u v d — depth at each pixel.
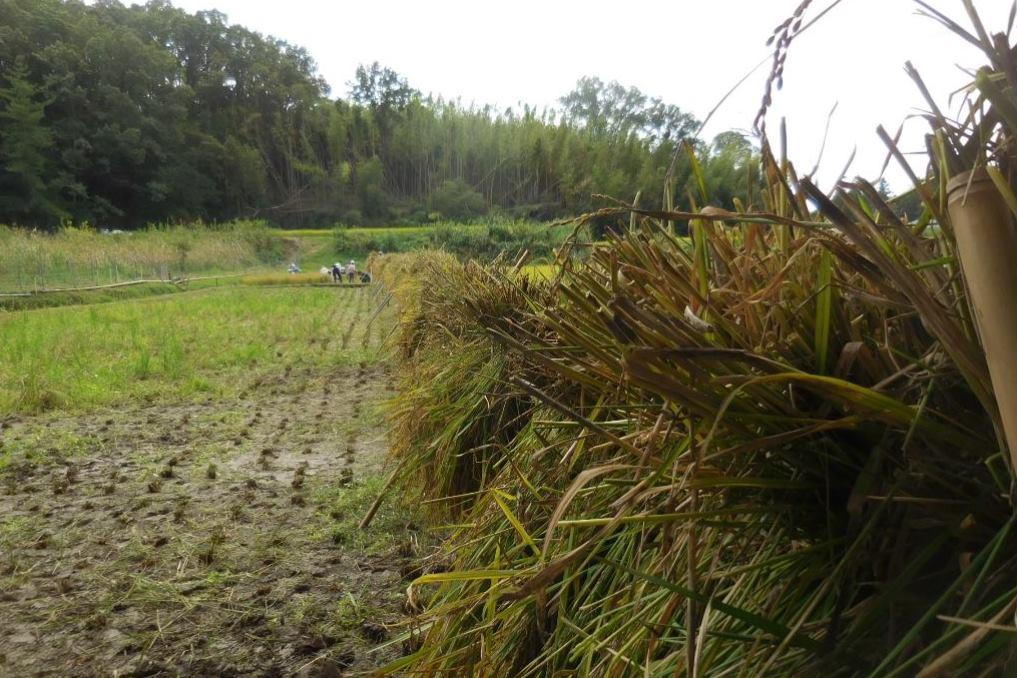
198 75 99.69
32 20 79.19
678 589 0.78
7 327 12.92
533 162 55.75
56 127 75.88
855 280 0.87
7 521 3.70
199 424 5.93
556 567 0.87
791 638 0.74
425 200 85.38
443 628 1.63
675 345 0.82
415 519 3.41
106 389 7.25
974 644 0.56
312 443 5.24
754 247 0.99
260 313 16.92
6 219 68.88
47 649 2.41
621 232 1.20
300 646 2.37
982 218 0.54
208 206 88.31
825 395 0.73
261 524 3.56
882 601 0.70
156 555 3.19
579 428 1.48
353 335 12.21
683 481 0.79
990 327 0.54
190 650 2.38
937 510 0.72
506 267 3.03
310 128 98.06
